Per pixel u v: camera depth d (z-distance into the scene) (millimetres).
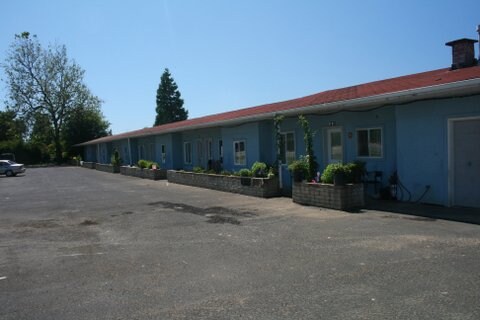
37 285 5801
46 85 63156
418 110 10938
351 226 8617
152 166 27266
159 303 4895
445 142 10352
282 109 14836
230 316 4422
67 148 62406
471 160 10023
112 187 21531
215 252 7121
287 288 5168
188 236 8539
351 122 13844
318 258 6410
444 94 9742
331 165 11273
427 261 5945
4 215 12938
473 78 8297
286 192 15250
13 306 5035
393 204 11062
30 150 61844
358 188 10938
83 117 63312
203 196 15695
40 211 13500
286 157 16969
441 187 10508
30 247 8250
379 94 10438
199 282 5586
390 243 7047
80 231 9719
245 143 18578
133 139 37281
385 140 12719
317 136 15250
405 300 4598
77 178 30125
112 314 4641
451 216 9055
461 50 12422
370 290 4949
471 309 4297
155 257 6996
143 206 13555
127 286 5562
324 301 4688
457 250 6422
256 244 7535
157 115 65688
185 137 26938
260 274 5781
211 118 24219
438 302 4500
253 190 14969
